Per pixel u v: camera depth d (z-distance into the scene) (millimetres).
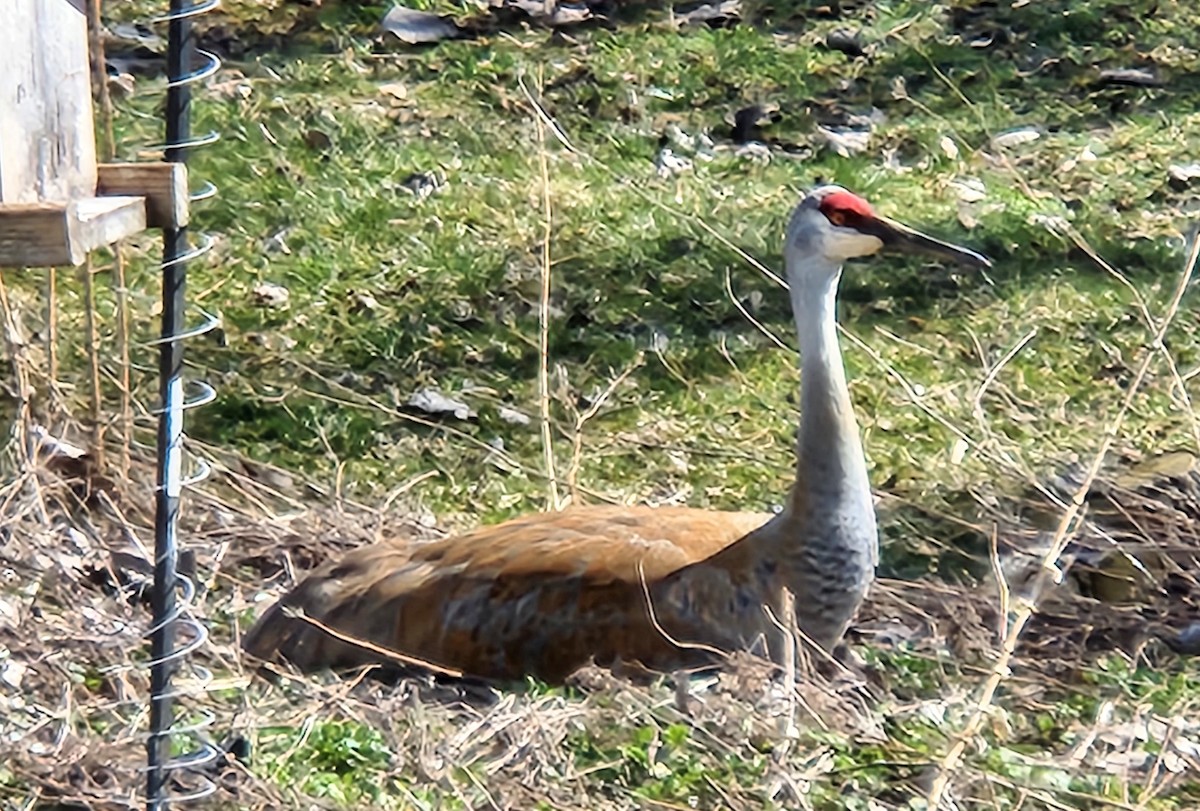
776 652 10031
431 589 10141
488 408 13711
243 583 11320
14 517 11125
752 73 18203
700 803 8789
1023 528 12039
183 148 8156
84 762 9031
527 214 15883
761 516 10625
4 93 7551
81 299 14414
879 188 16453
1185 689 10227
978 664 10508
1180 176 16641
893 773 9086
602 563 10086
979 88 18125
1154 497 12156
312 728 9242
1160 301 14977
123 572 11203
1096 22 19109
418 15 18875
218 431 13344
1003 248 15594
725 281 14672
